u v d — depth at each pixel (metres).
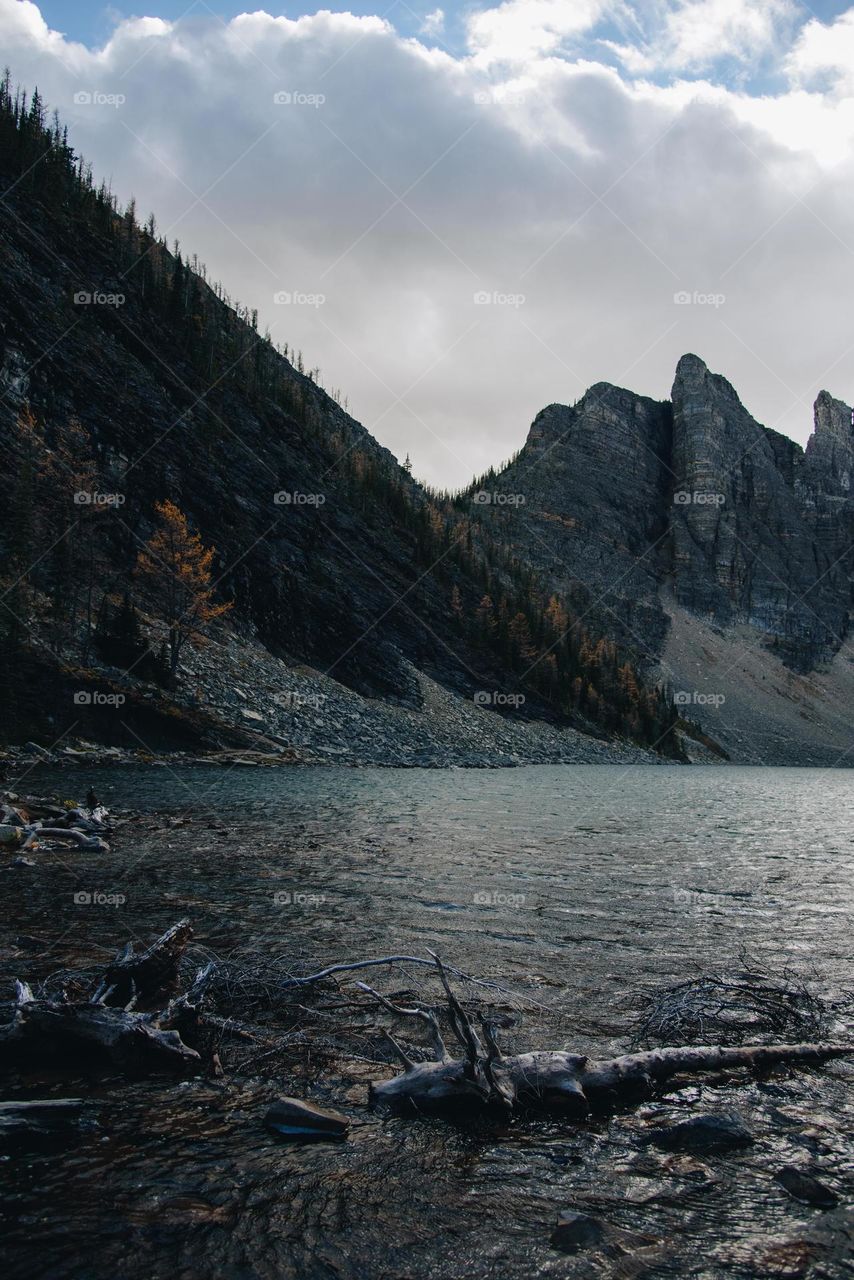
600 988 8.99
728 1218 4.63
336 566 94.81
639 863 18.84
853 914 13.49
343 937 10.78
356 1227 4.43
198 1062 6.71
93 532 57.28
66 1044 6.74
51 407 64.44
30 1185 4.73
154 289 100.38
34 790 26.61
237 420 98.94
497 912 12.72
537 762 84.25
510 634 118.56
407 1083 6.15
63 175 99.75
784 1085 6.64
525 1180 5.01
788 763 186.38
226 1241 4.24
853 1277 4.09
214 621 65.94
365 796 34.03
